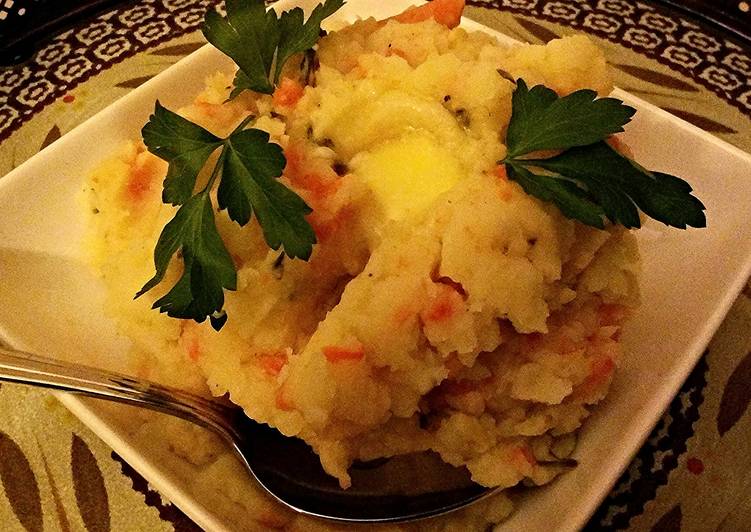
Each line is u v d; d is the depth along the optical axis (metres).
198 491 0.19
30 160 0.23
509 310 0.17
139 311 0.20
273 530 0.19
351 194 0.19
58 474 0.22
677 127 0.24
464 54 0.21
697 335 0.20
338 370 0.17
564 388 0.18
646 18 0.34
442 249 0.17
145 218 0.22
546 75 0.20
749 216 0.22
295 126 0.21
